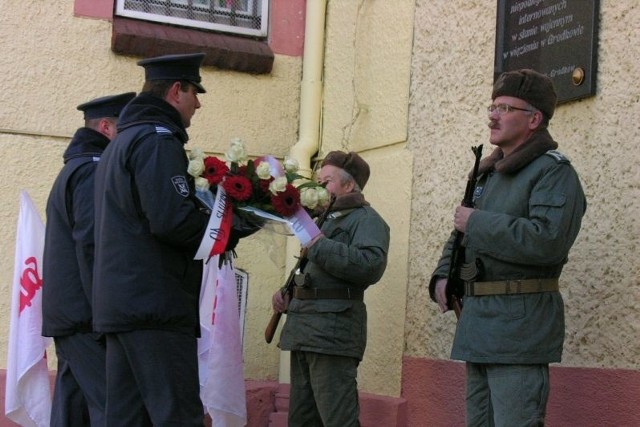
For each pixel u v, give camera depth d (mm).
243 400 5105
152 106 3795
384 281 5664
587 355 4188
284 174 3859
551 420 4348
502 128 3709
